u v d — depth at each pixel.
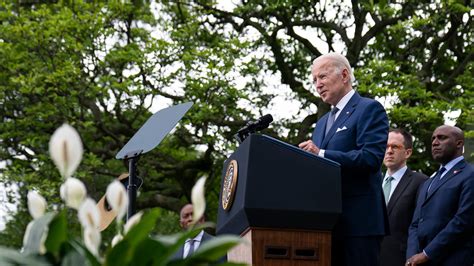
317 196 4.25
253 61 15.58
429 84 16.23
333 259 4.82
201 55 14.25
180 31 15.45
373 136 4.82
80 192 1.97
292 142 16.03
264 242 4.20
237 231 4.40
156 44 14.45
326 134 5.06
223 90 14.33
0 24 15.72
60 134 1.85
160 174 16.83
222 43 14.45
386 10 14.15
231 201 4.36
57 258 2.02
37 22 14.74
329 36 16.61
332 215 4.25
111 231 9.82
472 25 15.98
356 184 4.80
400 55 16.50
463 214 6.10
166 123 4.50
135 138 4.55
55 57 14.78
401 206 6.90
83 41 14.76
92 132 15.95
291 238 4.24
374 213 4.77
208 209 18.27
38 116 14.99
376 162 4.75
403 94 13.98
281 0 15.20
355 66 16.02
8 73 15.20
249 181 4.20
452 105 13.96
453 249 6.09
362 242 4.73
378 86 13.75
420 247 6.35
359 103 5.00
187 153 17.27
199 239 6.92
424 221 6.35
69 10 14.66
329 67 5.08
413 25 14.09
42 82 14.39
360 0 15.31
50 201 13.99
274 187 4.21
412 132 15.15
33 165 15.02
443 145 6.39
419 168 15.28
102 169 15.88
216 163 16.19
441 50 16.11
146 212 2.11
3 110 15.61
